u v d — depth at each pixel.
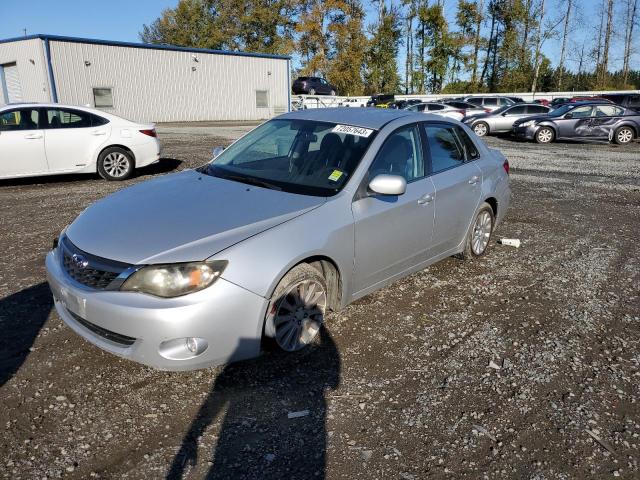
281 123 4.66
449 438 2.75
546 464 2.59
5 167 8.82
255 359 3.41
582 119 18.78
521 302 4.52
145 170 11.18
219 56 31.44
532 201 8.84
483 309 4.34
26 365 3.27
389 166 4.05
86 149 9.53
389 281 4.21
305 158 4.05
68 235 3.35
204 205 3.43
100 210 3.56
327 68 53.91
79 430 2.71
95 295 2.89
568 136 18.97
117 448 2.60
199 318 2.83
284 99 35.44
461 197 4.79
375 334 3.82
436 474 2.49
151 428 2.75
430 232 4.45
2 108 8.86
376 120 4.34
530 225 7.26
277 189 3.73
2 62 26.72
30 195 8.51
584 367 3.49
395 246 4.05
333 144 4.08
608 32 53.94
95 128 9.60
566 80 55.94
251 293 2.98
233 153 4.53
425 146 4.53
